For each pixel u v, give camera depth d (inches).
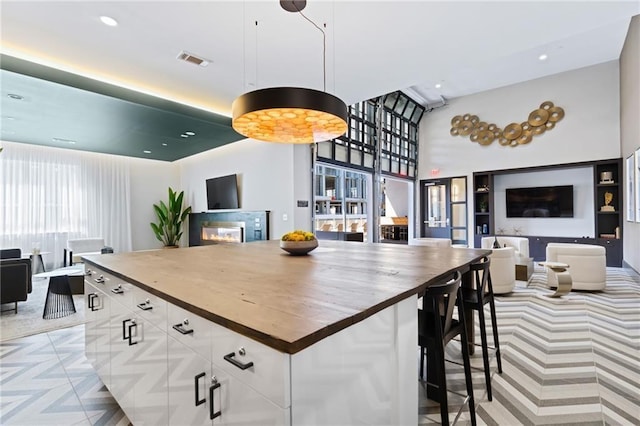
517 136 325.7
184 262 86.2
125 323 69.2
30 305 171.2
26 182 250.8
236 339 39.6
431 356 83.0
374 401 47.5
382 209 473.7
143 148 272.8
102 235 288.0
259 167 242.5
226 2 105.1
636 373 93.9
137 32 122.0
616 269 260.7
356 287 55.9
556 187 315.9
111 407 80.4
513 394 83.6
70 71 148.9
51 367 101.5
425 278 63.3
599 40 244.4
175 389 52.1
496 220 352.5
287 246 97.8
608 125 279.4
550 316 147.0
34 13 109.0
